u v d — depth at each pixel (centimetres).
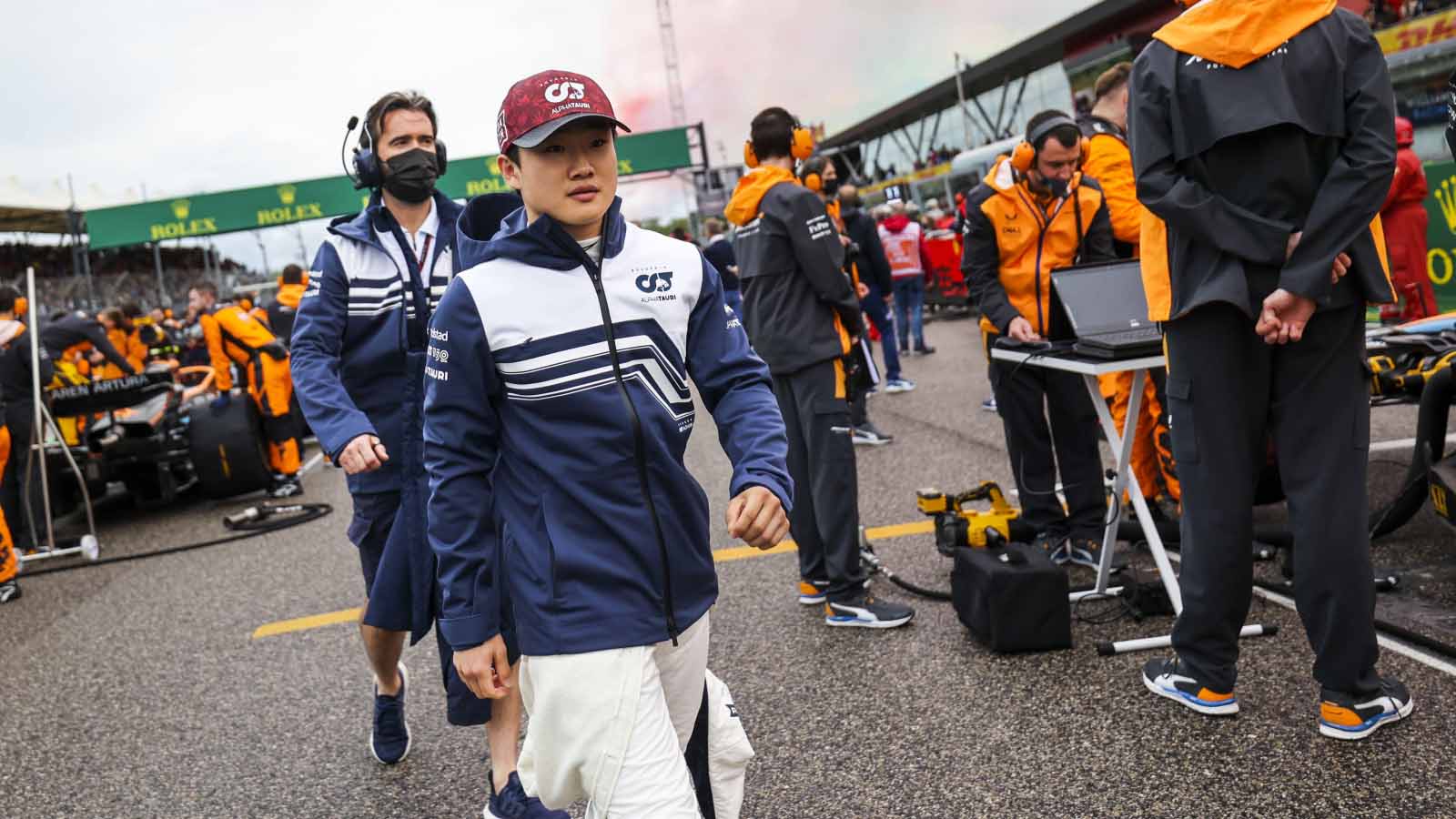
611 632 180
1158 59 268
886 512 557
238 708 392
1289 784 256
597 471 183
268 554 646
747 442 188
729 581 476
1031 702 318
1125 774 271
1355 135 250
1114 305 362
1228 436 276
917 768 288
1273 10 251
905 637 383
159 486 873
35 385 691
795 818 271
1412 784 249
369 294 280
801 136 407
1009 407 441
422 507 277
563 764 183
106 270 3994
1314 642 274
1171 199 263
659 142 2797
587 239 188
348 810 304
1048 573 351
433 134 285
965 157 2117
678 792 176
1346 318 260
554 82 178
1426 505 455
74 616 554
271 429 847
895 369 984
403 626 284
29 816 322
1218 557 282
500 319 182
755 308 404
